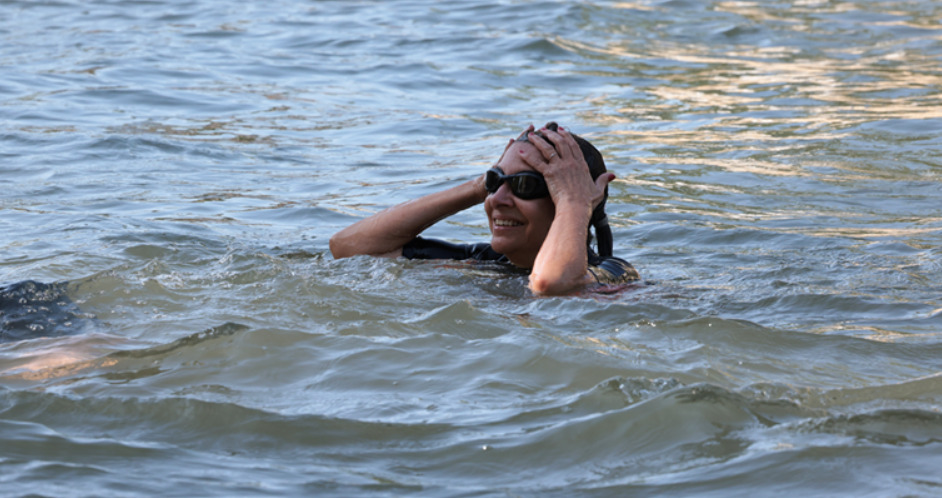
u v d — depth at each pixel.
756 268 7.56
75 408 4.10
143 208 10.27
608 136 15.20
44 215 9.57
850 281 6.96
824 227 9.52
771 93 19.08
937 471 3.51
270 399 4.29
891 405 4.18
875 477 3.47
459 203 7.09
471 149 14.35
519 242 6.69
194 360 4.76
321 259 7.27
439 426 3.99
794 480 3.47
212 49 23.61
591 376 4.60
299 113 17.19
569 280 6.19
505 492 3.42
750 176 12.25
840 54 23.89
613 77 21.05
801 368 4.80
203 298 5.96
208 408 4.11
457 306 5.61
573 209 6.42
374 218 7.32
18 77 19.19
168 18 28.48
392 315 5.68
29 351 4.95
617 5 30.34
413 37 25.45
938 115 16.09
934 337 5.39
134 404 4.13
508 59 22.91
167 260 7.27
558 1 30.28
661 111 17.41
